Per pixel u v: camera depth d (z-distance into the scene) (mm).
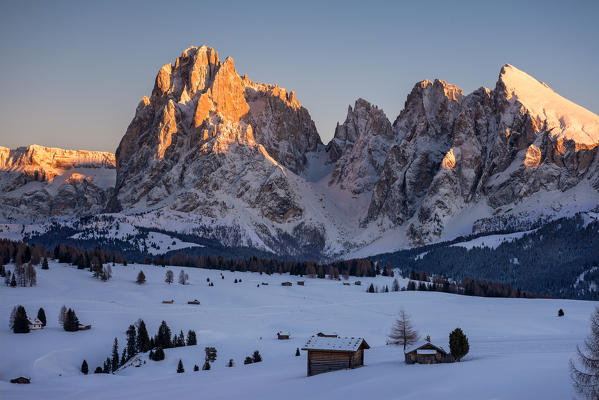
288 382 100438
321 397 82188
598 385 62875
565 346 123062
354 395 80125
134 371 153125
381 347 151125
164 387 116188
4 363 163750
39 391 129750
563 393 66562
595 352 63562
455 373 84812
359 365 110375
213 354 161375
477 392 71625
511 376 77375
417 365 102062
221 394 96312
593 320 65188
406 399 72938
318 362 107750
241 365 149000
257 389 96750
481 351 122250
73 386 134375
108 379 143625
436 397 71875
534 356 97000
